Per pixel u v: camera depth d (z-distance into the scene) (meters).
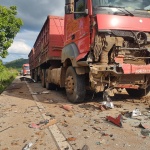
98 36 4.42
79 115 4.07
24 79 15.76
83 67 4.85
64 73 6.02
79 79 5.07
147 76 4.85
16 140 2.90
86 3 4.76
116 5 4.65
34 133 3.14
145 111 4.27
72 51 5.11
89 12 4.63
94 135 3.01
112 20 4.45
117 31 4.45
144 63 4.71
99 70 4.36
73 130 3.22
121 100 5.43
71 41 5.45
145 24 4.63
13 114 4.30
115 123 3.47
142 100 5.40
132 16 4.62
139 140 2.80
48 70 8.27
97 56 4.43
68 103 5.31
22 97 6.52
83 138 2.90
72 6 5.02
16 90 8.60
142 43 4.57
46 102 5.54
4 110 4.69
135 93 5.70
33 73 16.56
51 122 3.55
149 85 5.20
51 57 7.55
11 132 3.21
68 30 5.71
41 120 3.79
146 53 4.68
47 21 7.97
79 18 5.05
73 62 5.01
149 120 3.67
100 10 4.55
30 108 4.82
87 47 4.59
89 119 3.79
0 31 11.89
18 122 3.72
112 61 4.52
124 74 4.52
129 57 4.60
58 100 5.82
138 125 3.38
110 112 4.24
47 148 2.62
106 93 4.66
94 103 5.16
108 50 4.43
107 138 2.89
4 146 2.72
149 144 2.68
